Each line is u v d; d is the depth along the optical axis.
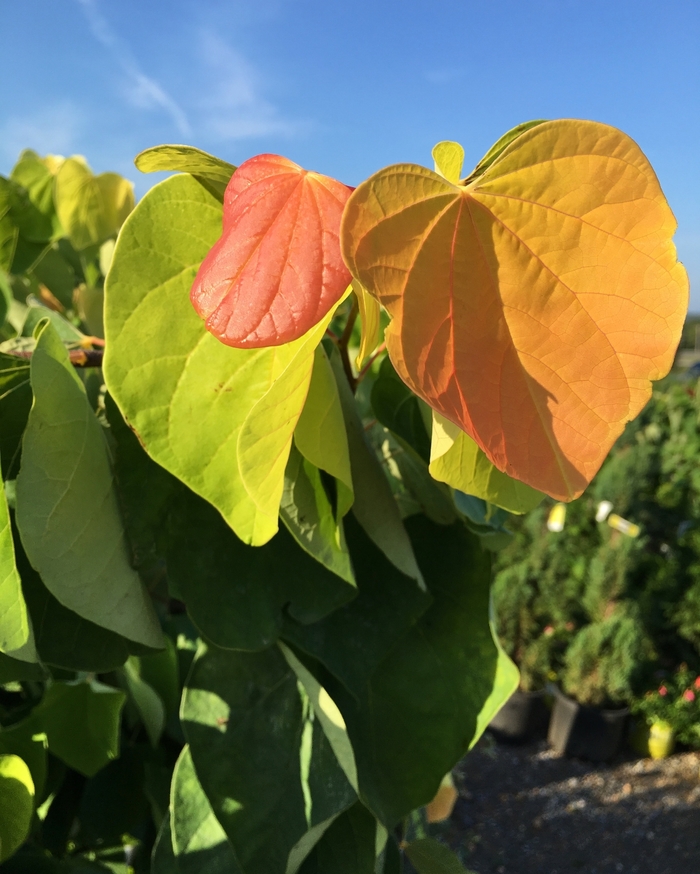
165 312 0.27
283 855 0.32
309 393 0.26
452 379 0.20
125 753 0.51
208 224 0.28
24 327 0.43
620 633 2.20
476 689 0.36
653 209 0.20
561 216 0.20
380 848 0.34
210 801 0.32
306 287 0.21
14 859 0.44
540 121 0.22
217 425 0.27
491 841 1.85
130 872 0.54
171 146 0.25
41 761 0.41
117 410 0.32
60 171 0.70
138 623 0.30
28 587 0.32
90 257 0.78
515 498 0.26
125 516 0.31
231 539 0.33
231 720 0.34
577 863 1.78
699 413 2.73
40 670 0.32
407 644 0.37
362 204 0.19
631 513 2.50
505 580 2.39
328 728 0.31
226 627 0.31
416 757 0.35
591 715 2.17
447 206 0.20
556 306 0.21
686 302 0.21
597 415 0.21
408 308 0.20
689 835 1.87
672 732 2.20
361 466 0.32
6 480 0.32
